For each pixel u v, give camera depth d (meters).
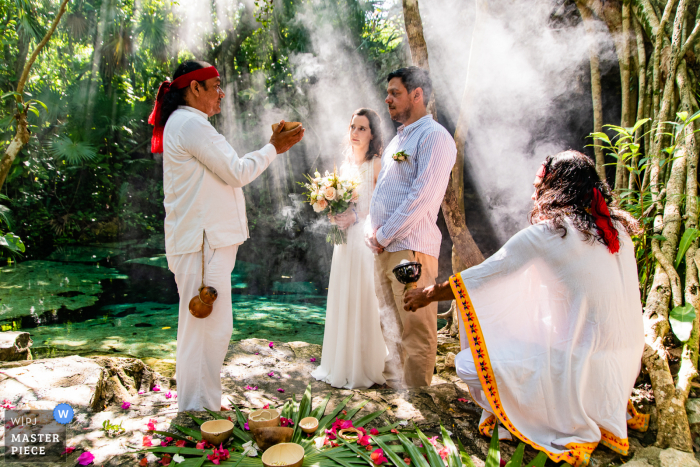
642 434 1.91
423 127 2.50
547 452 1.69
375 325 2.76
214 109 2.19
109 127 12.23
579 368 1.72
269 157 2.16
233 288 6.61
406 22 3.25
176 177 2.04
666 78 3.13
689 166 2.65
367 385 2.75
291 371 3.07
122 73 12.28
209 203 2.04
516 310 1.86
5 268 7.56
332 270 2.90
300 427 1.84
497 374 1.78
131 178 12.88
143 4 11.85
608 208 1.84
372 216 2.61
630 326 1.77
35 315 4.88
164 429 1.90
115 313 5.03
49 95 10.80
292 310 5.37
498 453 1.67
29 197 10.54
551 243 1.76
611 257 1.76
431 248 2.55
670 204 2.59
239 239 2.14
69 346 3.84
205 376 2.11
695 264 2.33
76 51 12.49
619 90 5.14
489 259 1.85
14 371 2.44
